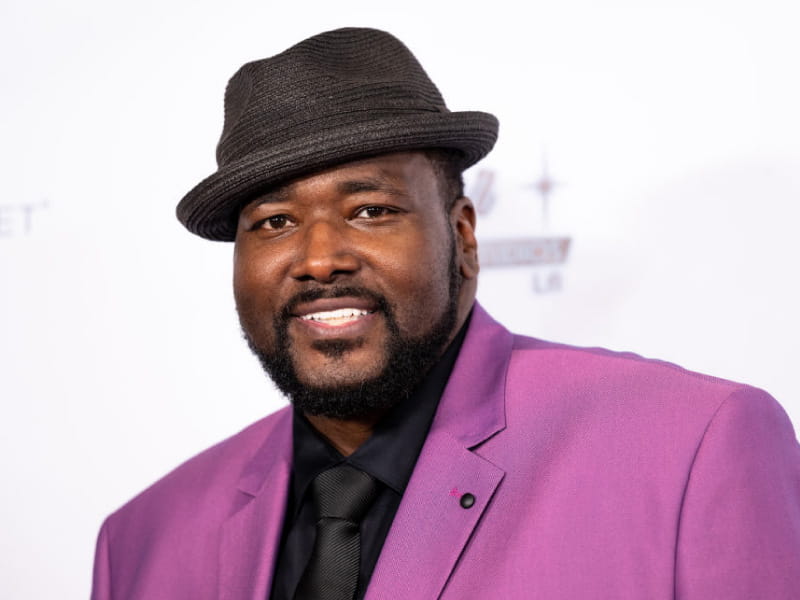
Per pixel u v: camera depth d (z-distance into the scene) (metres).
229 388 9.23
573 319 8.15
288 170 4.50
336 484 4.94
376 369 4.56
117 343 9.48
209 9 9.36
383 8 8.82
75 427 9.54
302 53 4.72
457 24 8.58
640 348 7.96
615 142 8.12
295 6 9.12
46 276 9.64
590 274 8.12
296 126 4.61
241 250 4.84
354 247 4.54
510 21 8.45
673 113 7.96
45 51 9.71
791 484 4.45
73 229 9.61
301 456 5.12
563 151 8.27
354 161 4.56
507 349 5.22
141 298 9.45
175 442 9.31
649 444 4.54
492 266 8.36
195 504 5.70
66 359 9.58
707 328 7.77
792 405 7.52
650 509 4.39
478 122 4.80
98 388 9.52
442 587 4.49
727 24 7.82
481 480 4.68
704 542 4.25
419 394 4.96
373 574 4.61
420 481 4.74
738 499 4.30
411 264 4.57
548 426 4.77
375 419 4.95
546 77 8.33
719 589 4.16
